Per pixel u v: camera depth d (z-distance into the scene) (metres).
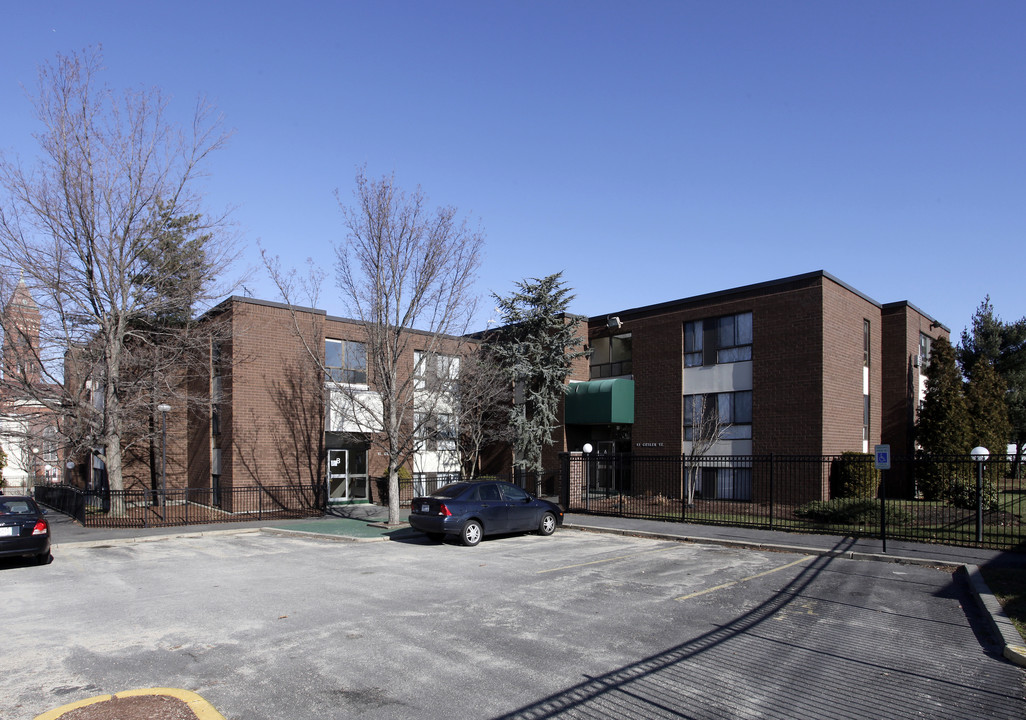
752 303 23.89
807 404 22.08
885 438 26.61
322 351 25.44
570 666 6.46
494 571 11.75
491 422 27.30
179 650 7.04
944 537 14.68
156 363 21.92
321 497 25.23
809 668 6.39
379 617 8.40
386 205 19.30
